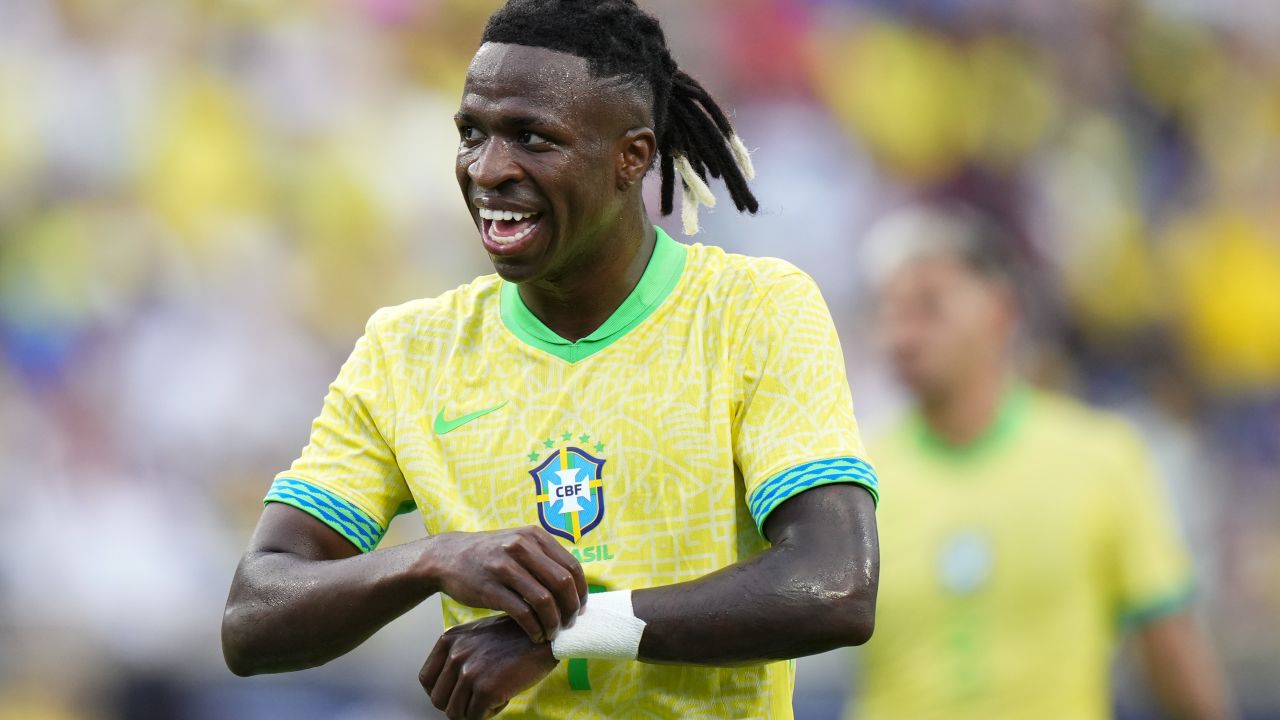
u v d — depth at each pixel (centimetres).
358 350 1029
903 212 4034
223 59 3512
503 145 930
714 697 955
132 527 3002
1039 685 1814
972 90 4234
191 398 3175
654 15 988
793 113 3978
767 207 3831
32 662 2736
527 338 992
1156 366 4200
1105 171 4359
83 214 3303
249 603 941
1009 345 1938
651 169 1066
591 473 959
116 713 2761
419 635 2683
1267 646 3422
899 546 1878
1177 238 4359
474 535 906
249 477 3169
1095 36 4441
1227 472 4031
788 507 925
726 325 976
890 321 1928
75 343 3172
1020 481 1859
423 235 3547
